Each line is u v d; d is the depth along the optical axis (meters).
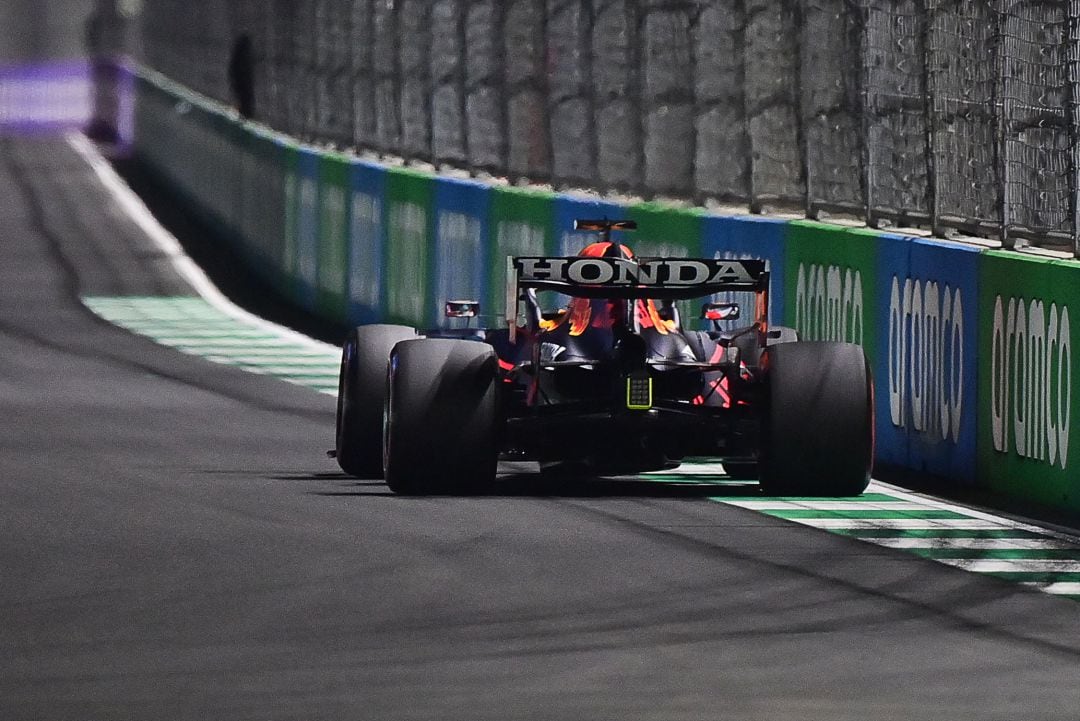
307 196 91.00
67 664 25.36
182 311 89.31
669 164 68.00
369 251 81.75
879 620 28.34
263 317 87.81
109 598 29.52
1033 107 44.81
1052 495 41.00
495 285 69.56
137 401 58.06
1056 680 24.80
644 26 69.31
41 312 86.88
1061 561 33.47
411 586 30.44
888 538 35.66
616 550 33.69
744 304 55.47
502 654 25.98
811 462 39.66
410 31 87.94
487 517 37.19
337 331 82.62
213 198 124.12
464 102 82.12
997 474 43.25
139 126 189.75
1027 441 42.00
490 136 80.00
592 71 72.69
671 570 31.92
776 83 60.59
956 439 45.03
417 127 87.50
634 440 39.97
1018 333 42.28
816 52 57.38
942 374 45.62
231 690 24.03
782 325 54.34
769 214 62.28
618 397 39.47
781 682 24.58
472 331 43.19
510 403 41.16
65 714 22.91
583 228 41.06
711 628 27.64
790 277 53.81
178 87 170.38
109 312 87.88
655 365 40.31
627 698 23.73
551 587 30.42
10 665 25.31
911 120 52.06
